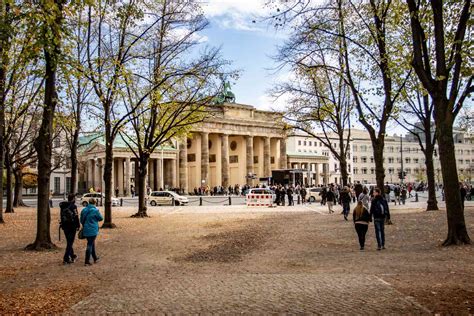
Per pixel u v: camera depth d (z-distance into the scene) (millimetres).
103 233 24172
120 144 88875
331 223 27516
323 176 131500
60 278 12188
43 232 17953
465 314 7812
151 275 12414
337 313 8156
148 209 47406
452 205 16375
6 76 23938
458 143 158500
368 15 24500
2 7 15484
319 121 34438
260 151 112438
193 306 8867
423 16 17406
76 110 32719
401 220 27359
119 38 27172
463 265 12391
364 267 12711
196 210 44594
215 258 15344
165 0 30375
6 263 14734
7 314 8562
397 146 159750
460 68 16609
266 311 8398
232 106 102812
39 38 13609
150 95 30344
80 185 105750
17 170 50781
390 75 23484
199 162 101688
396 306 8445
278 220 30797
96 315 8398
